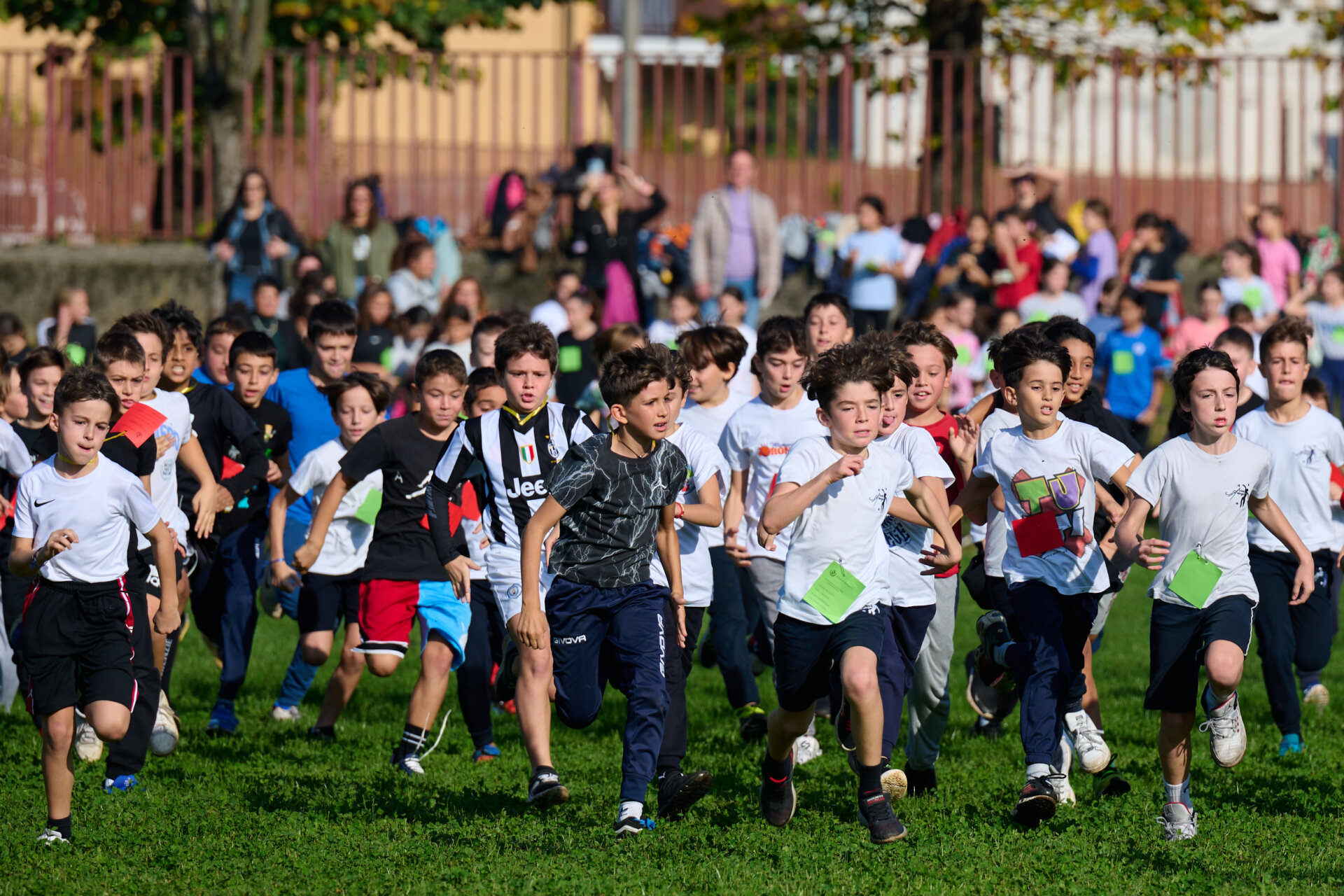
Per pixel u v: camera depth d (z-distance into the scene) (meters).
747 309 43.09
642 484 16.81
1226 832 16.72
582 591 16.92
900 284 46.22
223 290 48.19
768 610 20.28
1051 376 17.16
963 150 48.28
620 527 16.86
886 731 16.67
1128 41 61.59
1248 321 35.59
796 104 71.00
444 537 19.03
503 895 14.42
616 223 43.56
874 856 15.76
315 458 21.89
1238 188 49.19
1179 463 16.80
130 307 49.38
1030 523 17.25
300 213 50.44
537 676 17.58
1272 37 75.19
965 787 19.16
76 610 16.30
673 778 16.94
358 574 22.42
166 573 17.19
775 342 19.86
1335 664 28.22
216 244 42.91
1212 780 19.47
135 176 50.41
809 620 16.19
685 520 18.67
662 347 16.80
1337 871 15.23
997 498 18.33
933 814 17.62
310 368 24.86
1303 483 21.28
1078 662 17.66
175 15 58.50
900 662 16.88
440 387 20.58
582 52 48.88
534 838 16.44
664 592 17.23
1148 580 37.56
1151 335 38.16
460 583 19.08
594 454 16.73
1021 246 42.78
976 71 49.91
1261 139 48.62
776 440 20.00
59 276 49.12
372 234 43.09
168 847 16.03
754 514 20.28
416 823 17.22
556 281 38.50
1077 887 14.58
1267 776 19.73
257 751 21.38
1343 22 59.31
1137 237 44.25
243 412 22.31
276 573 21.77
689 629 19.84
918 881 14.78
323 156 51.12
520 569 18.45
